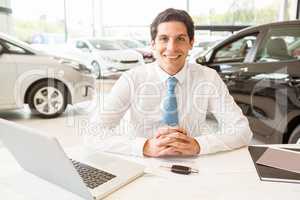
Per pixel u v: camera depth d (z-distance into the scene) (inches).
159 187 32.8
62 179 30.7
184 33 47.1
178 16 47.1
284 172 36.4
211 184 33.5
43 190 32.1
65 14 236.4
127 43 232.8
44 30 223.5
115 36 249.6
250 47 105.0
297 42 91.1
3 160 39.8
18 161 36.4
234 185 33.3
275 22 99.5
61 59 139.2
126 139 44.1
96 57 202.1
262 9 232.7
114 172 35.0
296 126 89.7
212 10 229.9
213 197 30.6
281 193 31.5
